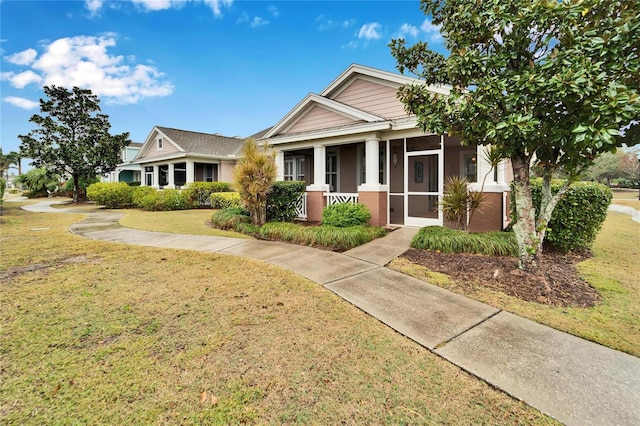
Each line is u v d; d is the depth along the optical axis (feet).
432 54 16.52
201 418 6.26
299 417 6.29
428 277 14.78
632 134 12.01
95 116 69.05
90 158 66.74
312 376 7.57
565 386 7.14
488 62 12.92
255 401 6.74
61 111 64.85
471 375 7.60
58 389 7.07
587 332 9.64
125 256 18.90
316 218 31.99
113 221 35.58
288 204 30.01
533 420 6.19
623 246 21.52
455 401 6.73
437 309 11.37
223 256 18.90
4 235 25.90
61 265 16.98
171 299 12.28
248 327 10.02
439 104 14.57
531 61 12.33
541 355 8.41
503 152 13.17
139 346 8.87
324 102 31.71
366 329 9.91
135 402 6.70
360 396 6.88
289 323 10.30
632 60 10.74
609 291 12.94
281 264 17.15
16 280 14.44
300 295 12.72
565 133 11.19
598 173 127.44
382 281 14.33
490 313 11.01
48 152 62.75
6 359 8.18
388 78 29.81
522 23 11.96
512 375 7.57
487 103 12.59
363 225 24.76
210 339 9.26
